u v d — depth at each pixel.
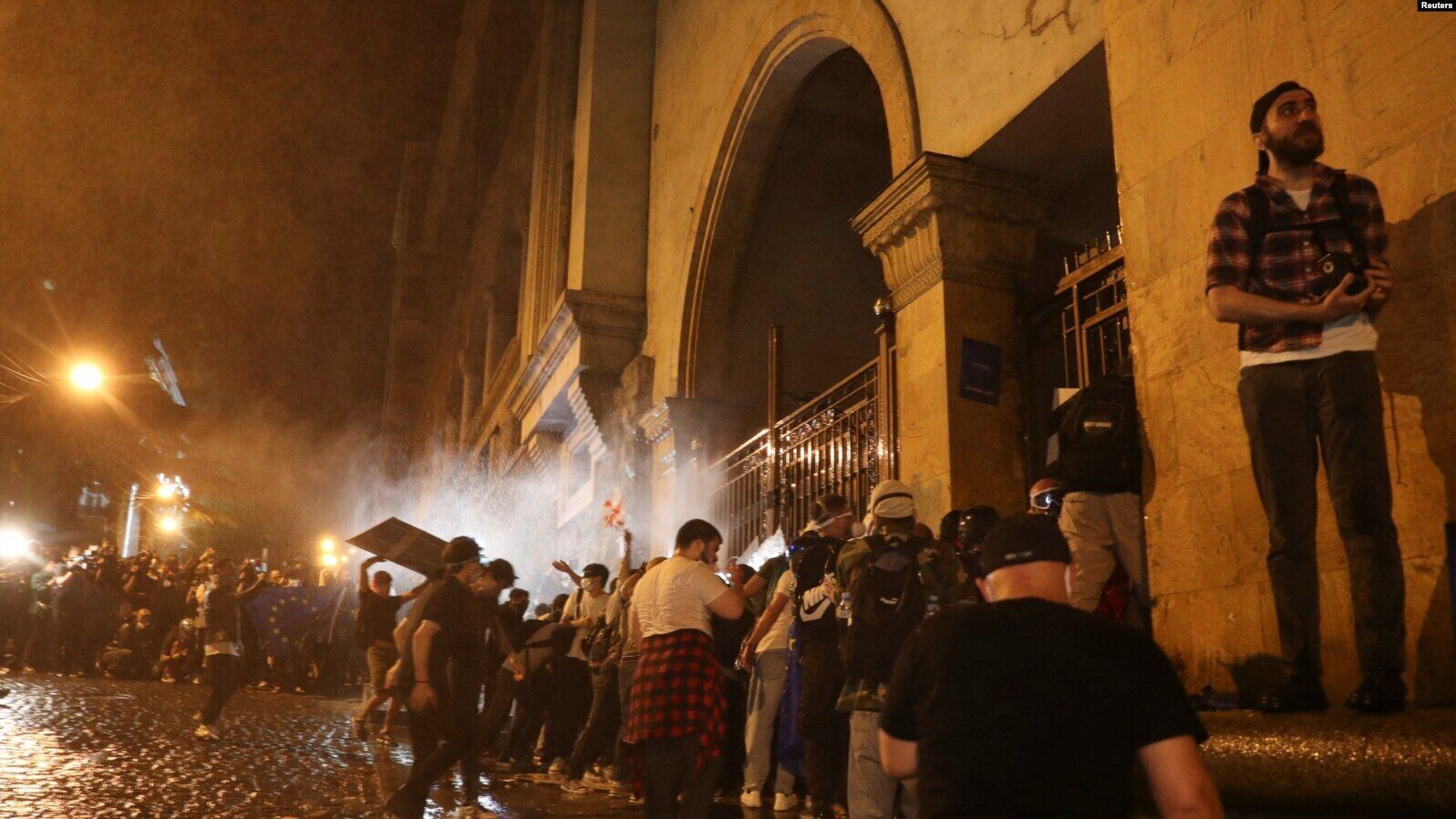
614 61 14.70
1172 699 1.87
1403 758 2.78
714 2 12.55
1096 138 6.89
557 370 14.95
